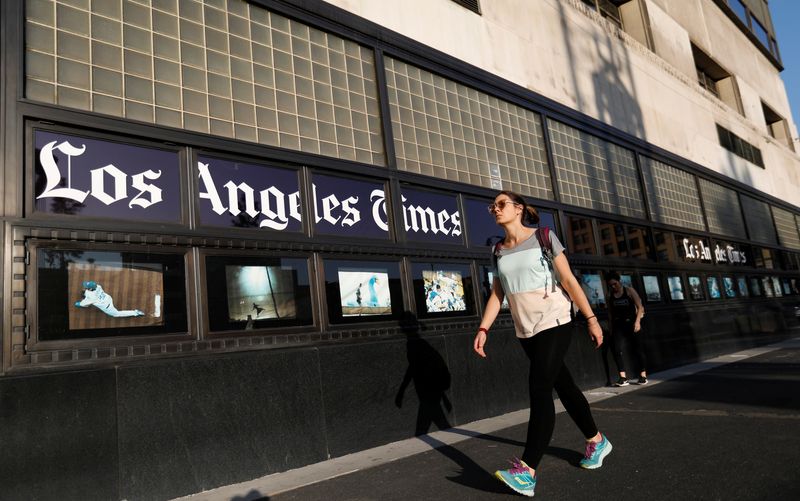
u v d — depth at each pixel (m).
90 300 3.09
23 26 3.16
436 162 5.81
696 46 14.33
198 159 3.81
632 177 9.44
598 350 6.99
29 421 2.69
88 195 3.23
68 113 3.21
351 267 4.58
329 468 3.62
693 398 5.10
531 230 3.11
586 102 8.84
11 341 2.77
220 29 4.22
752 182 14.49
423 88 5.95
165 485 3.07
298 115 4.61
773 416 3.90
